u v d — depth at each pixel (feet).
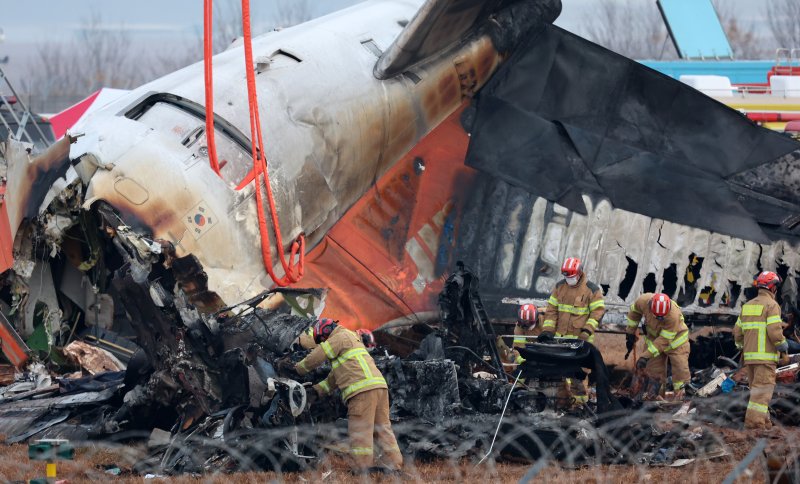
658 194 232.32
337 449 140.87
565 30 250.37
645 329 182.91
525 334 188.55
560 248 223.71
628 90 247.09
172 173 165.68
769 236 233.35
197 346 143.95
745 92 435.12
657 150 245.04
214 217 166.81
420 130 225.35
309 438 141.08
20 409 163.63
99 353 189.67
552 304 185.06
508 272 219.20
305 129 189.57
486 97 240.94
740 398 171.83
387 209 213.25
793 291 230.89
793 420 170.50
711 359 231.50
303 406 138.51
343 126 198.08
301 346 146.61
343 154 198.39
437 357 165.89
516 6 246.68
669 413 165.68
